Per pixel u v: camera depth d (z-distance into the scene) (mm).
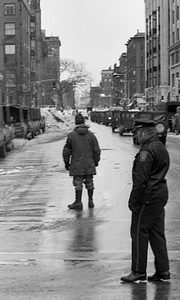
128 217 11180
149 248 8578
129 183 16266
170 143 35562
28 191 15023
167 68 97688
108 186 15688
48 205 12727
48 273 7301
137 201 6520
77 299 6168
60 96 145375
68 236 9539
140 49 143000
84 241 9156
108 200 13289
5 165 22609
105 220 10906
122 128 46094
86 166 12086
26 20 107688
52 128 61750
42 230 10086
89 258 8062
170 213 11461
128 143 35438
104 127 70750
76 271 7383
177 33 86125
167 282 6770
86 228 10172
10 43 99438
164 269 6770
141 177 6418
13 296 6324
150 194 6465
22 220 11039
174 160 23438
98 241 9141
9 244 9039
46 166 21781
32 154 28000
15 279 7039
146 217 6562
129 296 6246
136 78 143625
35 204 12891
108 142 36594
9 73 99312
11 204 12961
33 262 7891
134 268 6762
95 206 12477
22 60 100125
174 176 17688
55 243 9055
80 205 12164
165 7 97250
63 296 6293
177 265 7609
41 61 137500
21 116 37594
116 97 183250
